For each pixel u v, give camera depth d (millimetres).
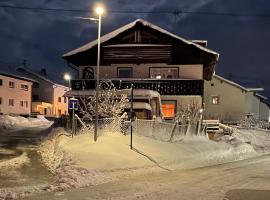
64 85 66312
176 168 15391
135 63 32625
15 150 18516
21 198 9023
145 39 33031
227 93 46188
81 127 21891
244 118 42562
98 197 9352
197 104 30953
